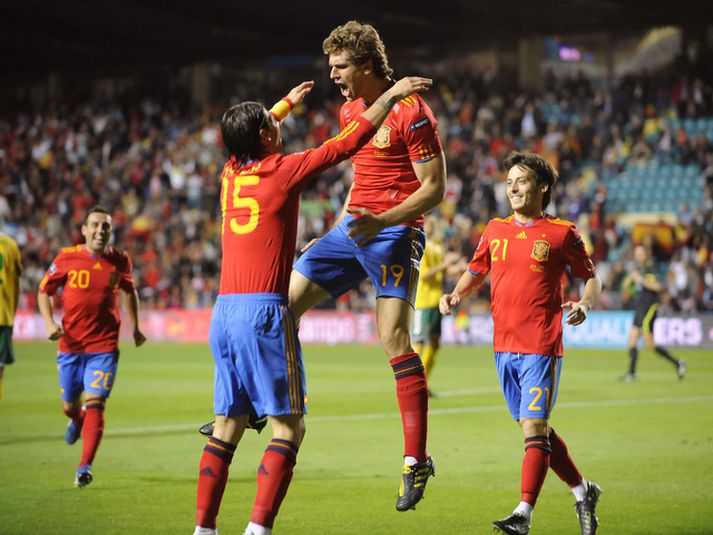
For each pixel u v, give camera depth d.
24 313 59.78
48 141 72.44
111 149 71.12
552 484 14.20
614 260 50.56
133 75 79.88
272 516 9.29
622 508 12.30
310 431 19.72
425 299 25.97
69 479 14.51
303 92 10.91
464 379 31.52
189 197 64.50
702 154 54.69
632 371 30.52
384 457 16.53
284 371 9.55
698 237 47.78
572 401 24.62
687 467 15.17
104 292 15.41
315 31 64.31
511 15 59.12
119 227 63.12
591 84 64.38
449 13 58.75
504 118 61.56
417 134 10.46
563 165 56.78
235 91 74.94
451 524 11.60
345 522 11.72
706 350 43.72
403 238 10.74
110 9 60.56
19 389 29.03
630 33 62.78
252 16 60.53
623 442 17.72
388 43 66.88
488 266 11.74
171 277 57.81
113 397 26.66
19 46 72.06
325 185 59.84
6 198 68.81
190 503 12.75
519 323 11.15
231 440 9.81
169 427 20.48
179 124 71.88
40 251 62.00
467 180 56.81
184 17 62.28
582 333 46.88
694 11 57.62
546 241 11.16
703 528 11.26
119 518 11.84
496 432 19.36
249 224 9.66
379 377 32.44
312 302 11.06
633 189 55.31
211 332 9.83
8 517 11.88
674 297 45.56
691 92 58.38
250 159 9.85
